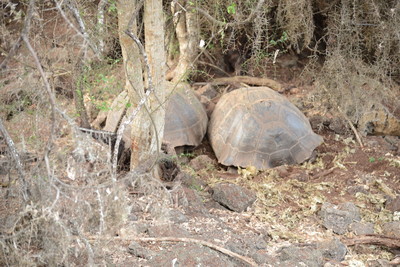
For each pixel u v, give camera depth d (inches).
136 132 144.5
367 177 172.9
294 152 184.1
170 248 117.6
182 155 186.4
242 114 188.4
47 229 94.1
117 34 151.7
